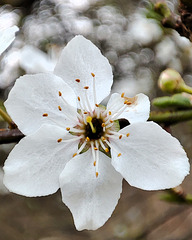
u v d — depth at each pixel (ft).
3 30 0.37
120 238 0.81
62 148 0.36
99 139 0.36
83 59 0.36
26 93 0.35
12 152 0.35
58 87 0.35
